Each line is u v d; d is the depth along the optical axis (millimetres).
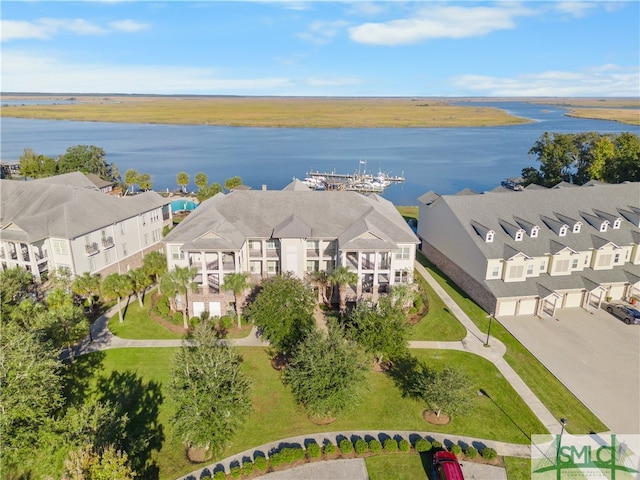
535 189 67312
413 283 53312
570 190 60000
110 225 58531
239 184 107438
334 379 32531
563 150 92250
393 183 137250
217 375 30609
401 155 187375
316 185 129500
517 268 51062
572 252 51531
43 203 60188
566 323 49031
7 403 26812
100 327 48219
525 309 50844
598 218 55125
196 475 29734
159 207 68125
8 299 44281
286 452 30641
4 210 60656
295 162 171875
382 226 52250
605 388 38281
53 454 26406
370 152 196000
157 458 31125
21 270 51000
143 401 36875
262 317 41094
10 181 64875
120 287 48406
